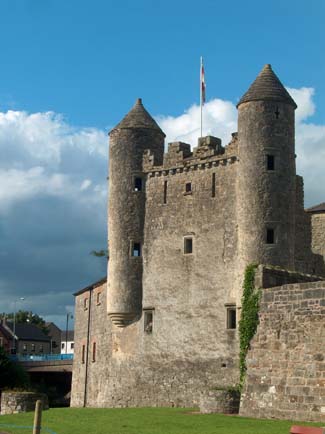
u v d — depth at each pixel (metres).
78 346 67.44
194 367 47.59
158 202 51.75
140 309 51.28
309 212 52.97
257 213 45.81
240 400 38.06
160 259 50.88
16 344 141.12
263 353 36.72
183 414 38.06
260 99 46.91
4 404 43.47
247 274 40.34
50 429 30.80
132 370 50.84
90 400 61.22
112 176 53.31
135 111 54.16
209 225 48.84
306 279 41.28
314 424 31.61
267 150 46.44
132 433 29.27
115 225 52.53
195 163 50.19
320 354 33.66
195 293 48.66
